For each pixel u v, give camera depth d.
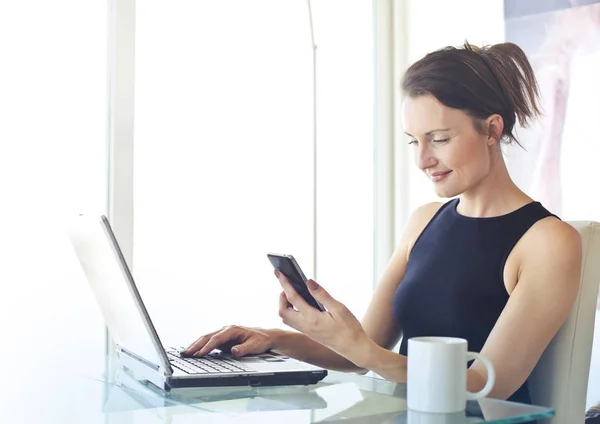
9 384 1.40
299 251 2.66
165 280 2.34
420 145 1.50
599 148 2.25
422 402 1.05
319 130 2.72
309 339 1.62
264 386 1.28
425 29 2.81
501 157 1.55
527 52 2.45
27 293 2.09
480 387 1.28
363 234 2.86
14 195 2.08
